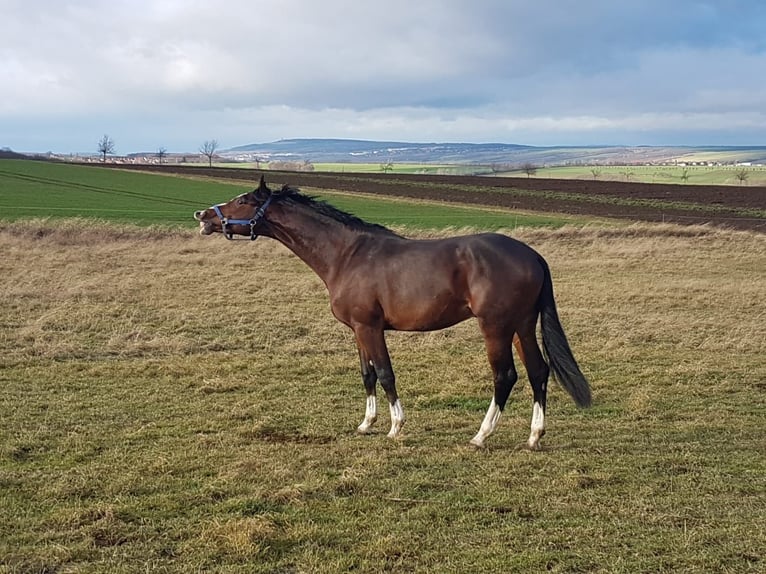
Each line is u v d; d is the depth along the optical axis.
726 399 8.43
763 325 12.80
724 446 6.67
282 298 15.27
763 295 15.83
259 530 4.67
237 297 15.20
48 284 15.92
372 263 6.80
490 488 5.58
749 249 25.25
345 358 10.52
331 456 6.34
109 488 5.57
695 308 14.66
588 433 7.12
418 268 6.63
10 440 6.76
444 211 43.34
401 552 4.51
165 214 35.31
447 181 68.69
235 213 7.25
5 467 6.07
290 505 5.26
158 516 5.06
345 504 5.26
